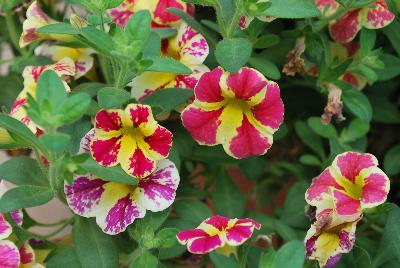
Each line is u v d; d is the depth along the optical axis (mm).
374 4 298
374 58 302
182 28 286
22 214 273
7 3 305
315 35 303
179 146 290
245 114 270
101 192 266
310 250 261
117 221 264
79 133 267
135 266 259
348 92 308
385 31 309
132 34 251
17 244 267
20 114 266
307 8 269
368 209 273
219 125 270
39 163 265
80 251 269
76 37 272
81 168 244
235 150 272
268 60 299
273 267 244
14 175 269
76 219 274
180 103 272
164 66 257
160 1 291
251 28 290
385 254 274
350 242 258
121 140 258
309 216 283
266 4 263
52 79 239
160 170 264
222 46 265
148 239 260
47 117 234
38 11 294
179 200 295
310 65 313
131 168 256
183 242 249
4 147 262
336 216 258
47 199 260
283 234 290
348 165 266
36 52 309
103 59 292
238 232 246
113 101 251
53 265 273
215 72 262
